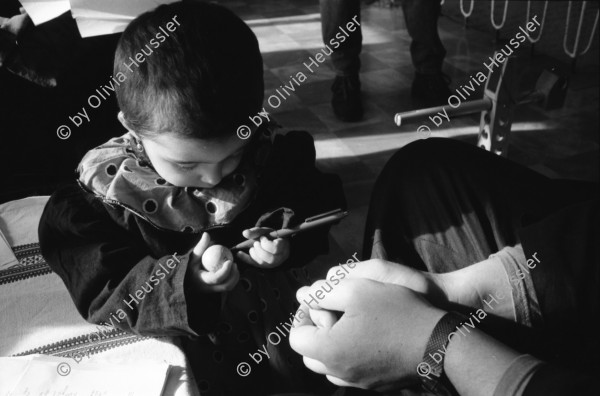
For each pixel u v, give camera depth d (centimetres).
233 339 98
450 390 63
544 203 90
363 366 66
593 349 70
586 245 71
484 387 58
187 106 74
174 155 79
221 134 77
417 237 87
